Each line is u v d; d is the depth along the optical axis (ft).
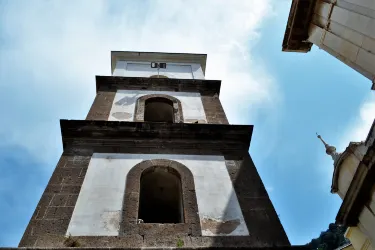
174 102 56.03
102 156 40.04
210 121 51.49
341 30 42.34
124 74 70.69
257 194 36.01
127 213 32.35
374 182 32.37
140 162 39.58
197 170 39.14
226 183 37.42
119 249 27.12
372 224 32.55
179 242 29.81
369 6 37.76
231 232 31.37
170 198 43.29
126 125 43.78
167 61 77.77
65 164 38.22
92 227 30.68
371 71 36.78
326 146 41.86
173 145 42.88
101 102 54.34
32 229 29.91
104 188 35.14
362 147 34.45
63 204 32.81
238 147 43.65
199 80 61.67
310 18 49.52
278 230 31.81
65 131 42.78
